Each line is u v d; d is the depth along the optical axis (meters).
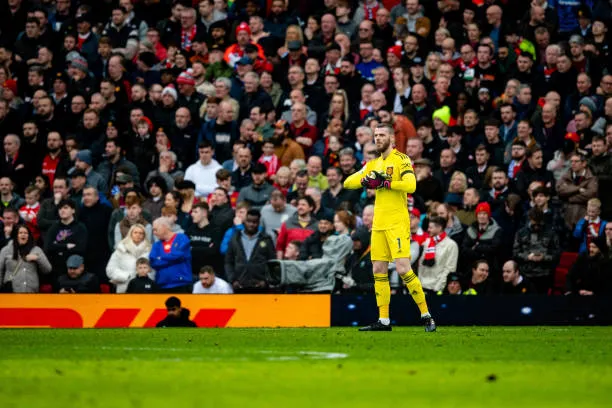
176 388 18.72
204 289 46.06
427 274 46.75
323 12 65.75
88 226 51.19
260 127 56.94
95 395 17.61
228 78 60.16
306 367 22.88
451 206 49.50
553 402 17.00
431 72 59.78
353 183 37.03
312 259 45.97
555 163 53.31
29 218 53.75
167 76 61.47
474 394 18.06
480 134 55.47
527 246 47.62
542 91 58.62
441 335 35.09
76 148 57.97
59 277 48.78
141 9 68.56
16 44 67.25
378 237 36.91
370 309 43.97
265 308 43.53
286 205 50.38
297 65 61.78
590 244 46.38
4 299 42.91
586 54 59.22
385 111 54.81
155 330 39.56
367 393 18.06
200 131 58.44
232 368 22.64
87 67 63.91
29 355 26.33
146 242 48.66
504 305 44.81
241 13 67.62
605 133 54.50
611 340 32.91
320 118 58.62
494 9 62.50
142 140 57.84
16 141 58.16
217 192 50.78
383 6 66.75
